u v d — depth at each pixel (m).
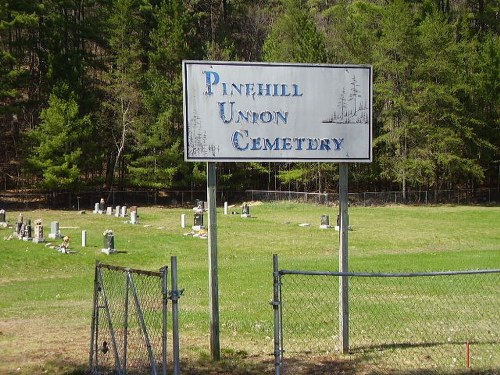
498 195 62.53
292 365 9.03
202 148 9.76
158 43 62.94
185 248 29.89
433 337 10.91
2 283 21.12
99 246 29.84
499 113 64.12
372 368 8.89
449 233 36.12
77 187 55.59
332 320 12.50
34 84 61.69
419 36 60.66
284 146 10.02
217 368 8.91
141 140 59.62
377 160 62.56
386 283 17.41
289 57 65.50
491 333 11.21
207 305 15.09
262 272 21.41
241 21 79.81
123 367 8.34
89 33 63.19
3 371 8.79
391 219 44.12
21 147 58.03
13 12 54.28
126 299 8.18
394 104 60.38
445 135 59.53
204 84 9.74
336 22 70.06
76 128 55.22
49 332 11.75
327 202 55.91
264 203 57.62
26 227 31.88
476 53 65.31
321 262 24.11
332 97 10.15
